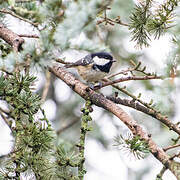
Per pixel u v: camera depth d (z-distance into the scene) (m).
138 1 7.27
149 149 5.91
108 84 7.72
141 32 7.36
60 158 5.81
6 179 5.59
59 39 5.09
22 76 6.00
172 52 7.42
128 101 7.52
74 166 5.82
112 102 7.15
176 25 7.10
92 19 5.04
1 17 8.38
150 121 11.03
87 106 7.14
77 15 4.97
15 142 5.91
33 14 6.71
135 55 11.87
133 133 6.52
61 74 7.75
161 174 6.23
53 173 5.77
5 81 6.05
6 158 5.72
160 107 8.51
